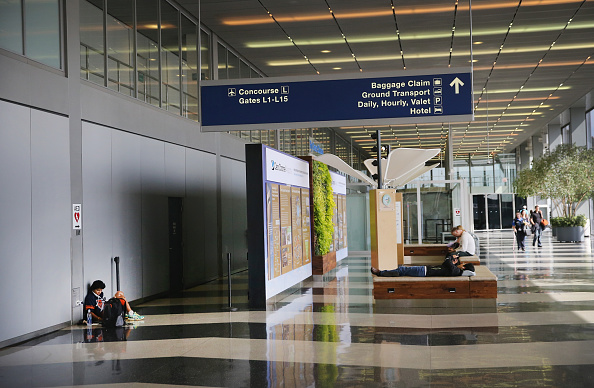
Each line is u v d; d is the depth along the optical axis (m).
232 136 21.80
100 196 12.70
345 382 6.96
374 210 17.11
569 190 32.34
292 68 24.47
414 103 12.05
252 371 7.60
